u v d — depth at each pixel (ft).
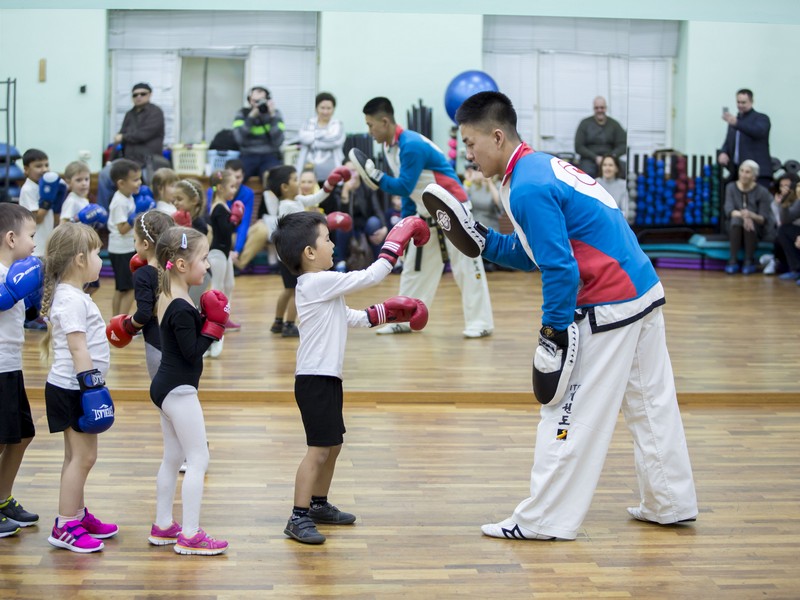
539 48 39.22
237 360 20.34
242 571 10.39
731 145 37.01
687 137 39.83
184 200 19.34
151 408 17.01
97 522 11.32
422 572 10.43
